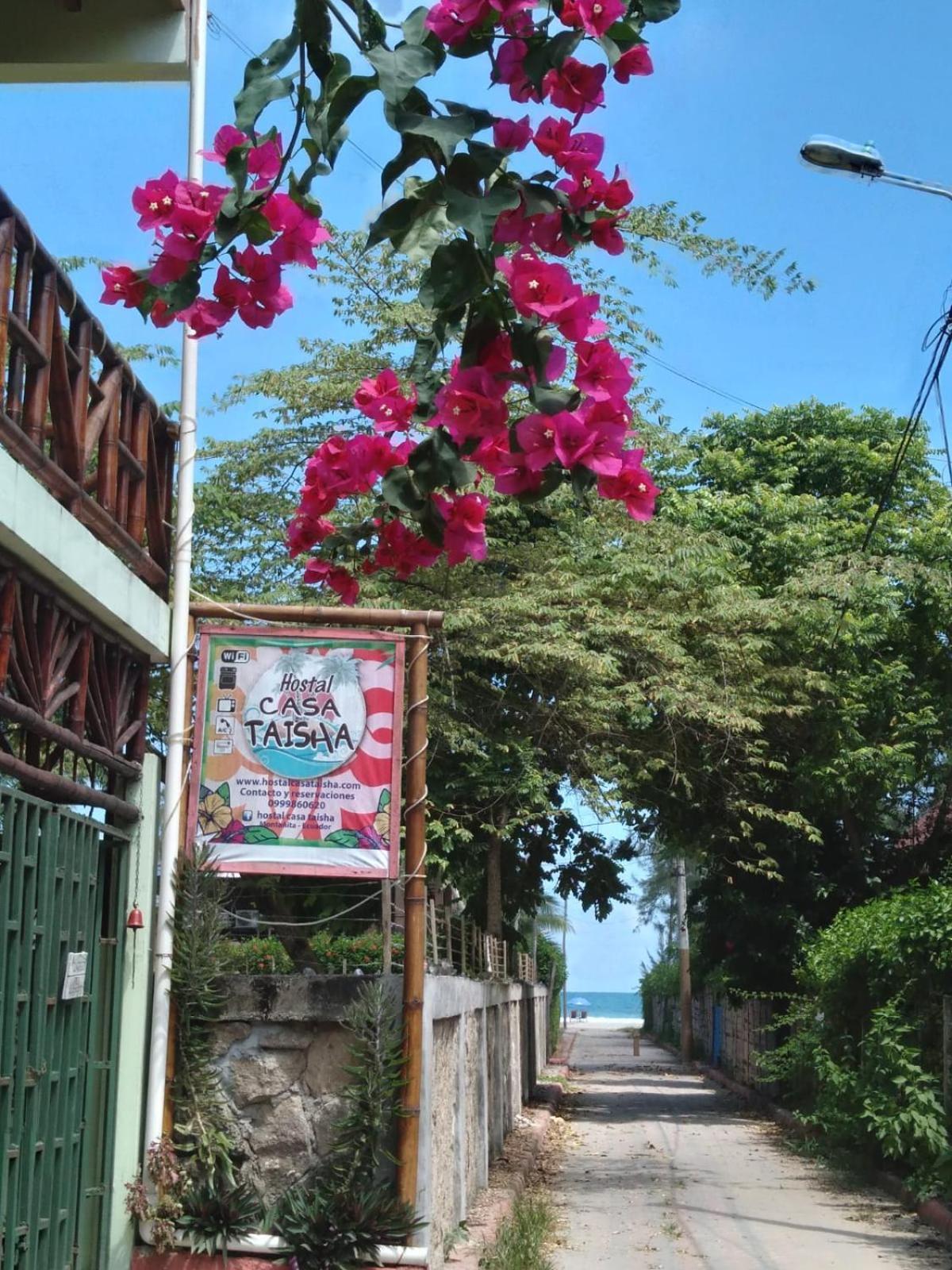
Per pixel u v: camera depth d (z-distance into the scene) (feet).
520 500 8.71
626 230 50.96
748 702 56.85
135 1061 24.64
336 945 37.29
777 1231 36.88
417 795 26.43
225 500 55.36
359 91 8.33
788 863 67.92
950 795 65.57
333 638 26.89
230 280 8.57
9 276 17.56
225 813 26.30
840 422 82.23
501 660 51.24
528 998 77.41
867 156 36.06
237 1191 24.53
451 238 8.48
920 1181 39.75
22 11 18.43
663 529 56.95
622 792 57.36
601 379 8.04
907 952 42.47
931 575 62.03
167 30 18.33
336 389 53.06
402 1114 25.03
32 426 18.99
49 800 21.90
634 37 8.13
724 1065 107.34
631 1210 40.29
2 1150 18.31
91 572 20.97
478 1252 30.63
